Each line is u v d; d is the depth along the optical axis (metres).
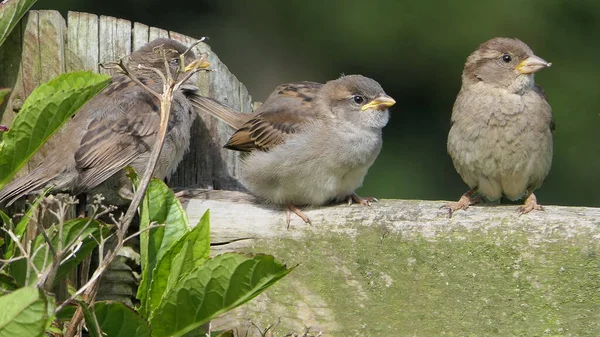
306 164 9.38
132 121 10.19
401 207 8.16
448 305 7.78
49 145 9.96
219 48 20.61
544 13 20.62
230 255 6.73
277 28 20.77
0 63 9.05
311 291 8.10
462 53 20.81
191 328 6.96
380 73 21.03
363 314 7.98
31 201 9.37
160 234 7.48
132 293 8.58
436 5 20.78
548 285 7.55
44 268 6.71
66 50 9.27
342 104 9.74
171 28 20.50
